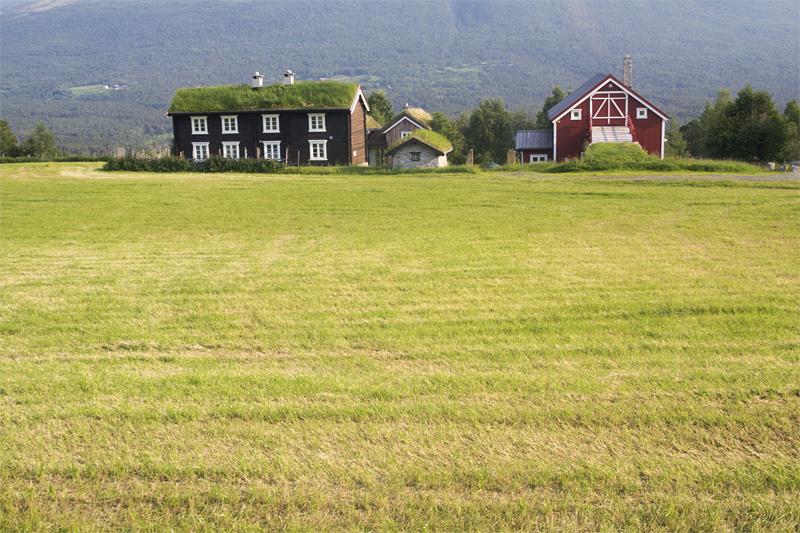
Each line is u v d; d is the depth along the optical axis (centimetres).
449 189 3312
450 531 713
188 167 4644
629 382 1023
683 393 984
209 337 1258
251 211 2786
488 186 3400
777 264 1797
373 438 873
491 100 9662
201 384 1031
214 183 3716
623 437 873
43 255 2017
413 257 1912
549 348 1177
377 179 3869
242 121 5994
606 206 2766
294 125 5956
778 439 869
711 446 855
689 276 1670
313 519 729
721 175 3709
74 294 1555
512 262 1831
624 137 5356
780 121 5716
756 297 1475
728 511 741
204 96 6116
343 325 1320
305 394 994
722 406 945
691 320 1325
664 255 1912
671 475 794
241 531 712
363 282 1644
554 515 735
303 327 1311
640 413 923
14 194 3288
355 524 723
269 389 1010
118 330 1296
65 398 986
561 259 1866
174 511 745
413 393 994
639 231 2264
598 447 852
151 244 2181
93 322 1352
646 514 735
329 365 1116
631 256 1902
